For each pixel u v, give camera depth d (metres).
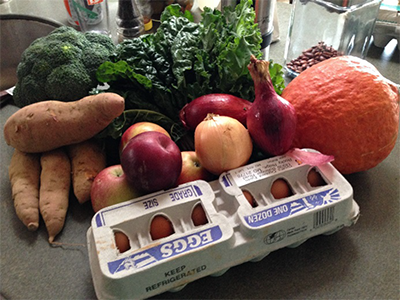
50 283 0.48
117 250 0.42
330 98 0.52
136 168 0.46
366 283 0.47
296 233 0.46
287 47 0.83
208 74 0.59
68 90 0.67
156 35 0.66
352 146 0.53
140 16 0.92
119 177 0.51
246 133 0.50
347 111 0.52
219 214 0.45
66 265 0.50
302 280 0.48
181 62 0.59
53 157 0.59
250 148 0.50
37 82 0.68
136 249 0.42
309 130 0.53
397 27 0.84
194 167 0.52
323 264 0.49
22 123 0.56
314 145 0.54
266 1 0.73
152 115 0.60
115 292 0.40
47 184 0.56
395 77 0.80
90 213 0.56
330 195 0.47
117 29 0.95
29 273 0.49
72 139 0.58
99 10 0.96
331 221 0.47
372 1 0.73
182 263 0.42
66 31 0.73
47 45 0.68
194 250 0.42
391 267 0.49
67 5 1.03
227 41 0.61
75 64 0.67
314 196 0.47
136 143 0.46
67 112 0.56
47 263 0.50
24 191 0.55
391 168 0.62
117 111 0.55
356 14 0.75
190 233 0.43
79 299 0.46
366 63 0.55
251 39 0.62
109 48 0.74
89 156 0.58
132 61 0.61
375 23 0.80
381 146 0.53
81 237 0.53
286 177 0.49
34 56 0.68
